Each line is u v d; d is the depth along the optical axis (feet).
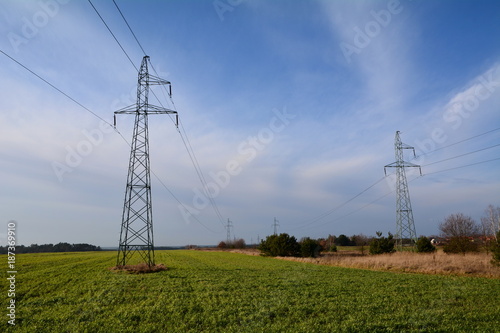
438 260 131.54
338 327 48.57
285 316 55.16
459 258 133.59
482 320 52.26
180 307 59.52
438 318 53.36
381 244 206.59
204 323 50.62
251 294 73.31
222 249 435.12
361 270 132.26
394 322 50.90
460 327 48.14
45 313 55.31
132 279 94.12
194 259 206.18
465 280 94.58
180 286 82.79
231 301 65.41
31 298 67.51
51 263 151.02
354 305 62.80
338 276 108.99
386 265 137.90
